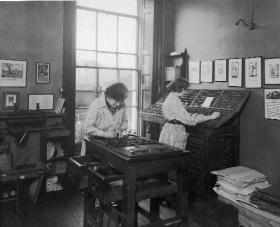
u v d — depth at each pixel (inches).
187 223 124.6
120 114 146.8
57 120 196.7
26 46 186.2
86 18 229.1
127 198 109.7
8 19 179.5
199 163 169.3
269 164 163.8
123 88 133.1
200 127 167.9
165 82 237.3
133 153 112.3
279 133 158.7
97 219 128.6
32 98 190.4
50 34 193.9
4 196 160.2
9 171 168.1
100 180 113.9
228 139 172.2
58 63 198.5
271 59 161.8
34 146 192.4
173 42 234.1
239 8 179.2
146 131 236.7
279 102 158.1
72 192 191.8
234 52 183.3
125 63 250.4
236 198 147.6
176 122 169.3
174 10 231.5
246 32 175.3
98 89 235.8
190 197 179.2
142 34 246.8
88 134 138.7
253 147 171.6
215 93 191.3
